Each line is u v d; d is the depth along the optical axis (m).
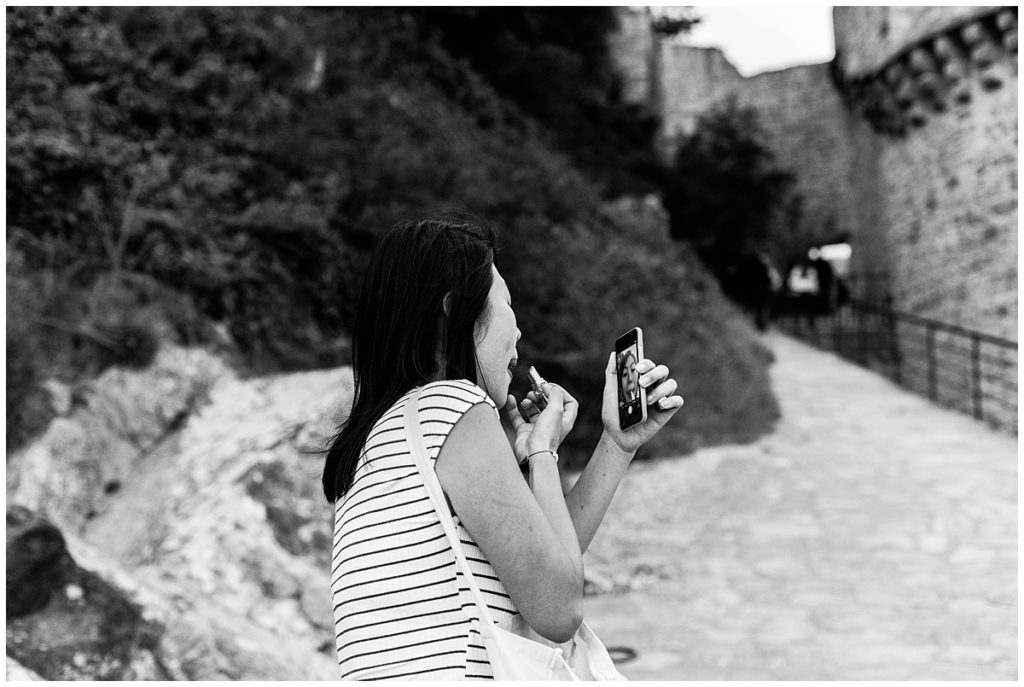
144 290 6.57
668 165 19.81
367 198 8.09
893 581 5.75
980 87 13.94
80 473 5.34
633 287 11.28
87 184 6.81
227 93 8.19
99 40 7.54
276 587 4.40
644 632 4.98
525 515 1.35
